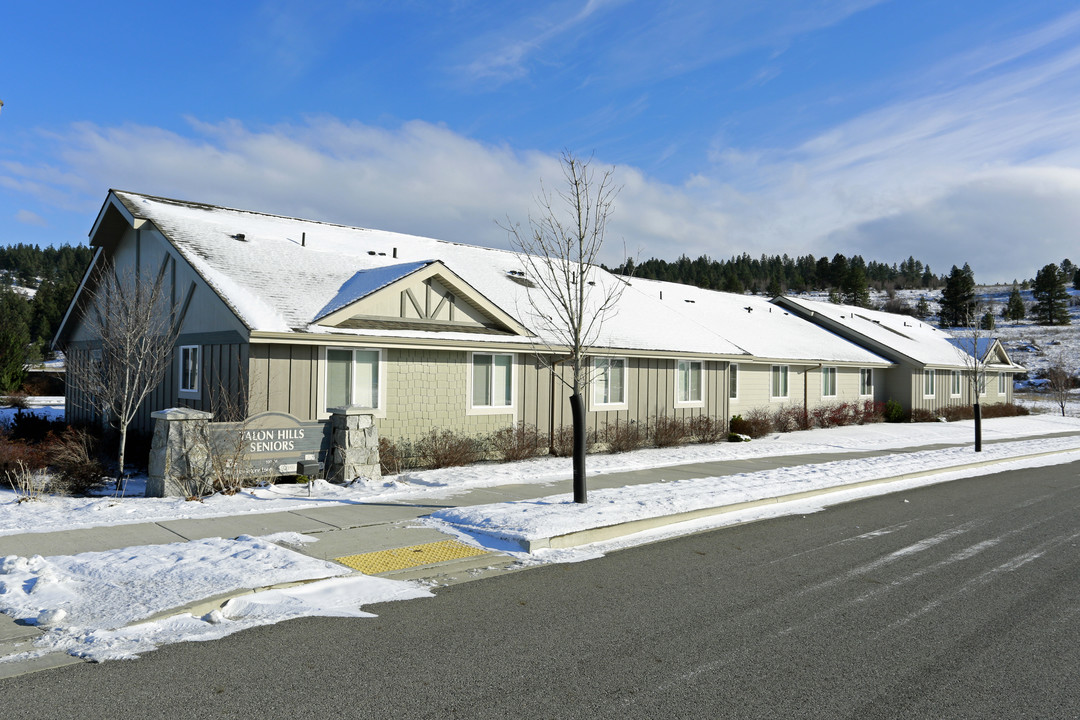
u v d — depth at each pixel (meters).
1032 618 6.58
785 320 36.09
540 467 16.02
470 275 21.52
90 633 5.70
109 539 8.67
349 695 4.80
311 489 12.55
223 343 14.91
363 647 5.66
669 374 22.34
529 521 9.56
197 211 19.70
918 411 34.84
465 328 17.27
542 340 18.44
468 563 8.23
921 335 43.16
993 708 4.73
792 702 4.78
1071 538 10.07
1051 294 116.44
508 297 20.64
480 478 14.11
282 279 16.44
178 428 11.84
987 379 41.88
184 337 16.38
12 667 5.14
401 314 16.27
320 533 9.27
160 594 6.53
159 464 11.83
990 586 7.62
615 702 4.74
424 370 16.50
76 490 12.66
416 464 16.08
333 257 19.12
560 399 19.20
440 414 16.77
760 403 28.48
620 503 11.04
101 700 4.66
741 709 4.66
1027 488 15.11
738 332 29.78
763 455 19.56
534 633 6.04
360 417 13.62
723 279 143.75
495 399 17.84
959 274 102.94
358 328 15.24
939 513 12.00
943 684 5.10
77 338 21.89
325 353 15.02
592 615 6.54
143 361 15.03
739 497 12.12
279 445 13.02
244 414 13.97
